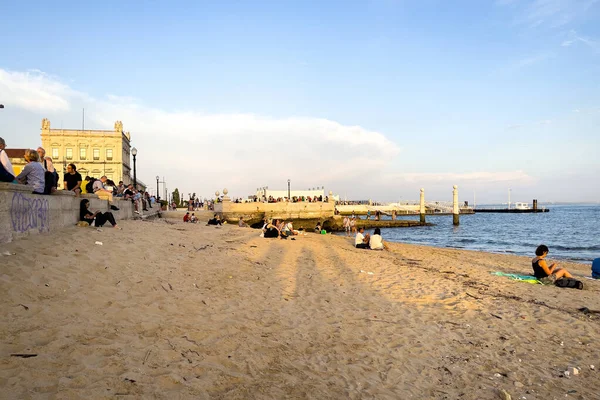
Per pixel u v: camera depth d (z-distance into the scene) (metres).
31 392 3.49
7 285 5.70
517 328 7.73
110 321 5.54
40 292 5.84
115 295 6.63
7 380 3.59
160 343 5.18
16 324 4.73
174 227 20.42
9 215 8.17
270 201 57.03
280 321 7.22
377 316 8.16
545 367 5.92
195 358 4.98
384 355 6.11
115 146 75.50
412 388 5.06
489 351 6.52
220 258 12.19
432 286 11.41
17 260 6.88
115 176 75.50
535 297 10.61
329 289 10.37
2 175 8.29
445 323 7.94
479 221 84.00
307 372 5.17
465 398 4.87
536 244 36.53
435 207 108.38
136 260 9.21
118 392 3.79
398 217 101.06
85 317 5.46
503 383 5.33
